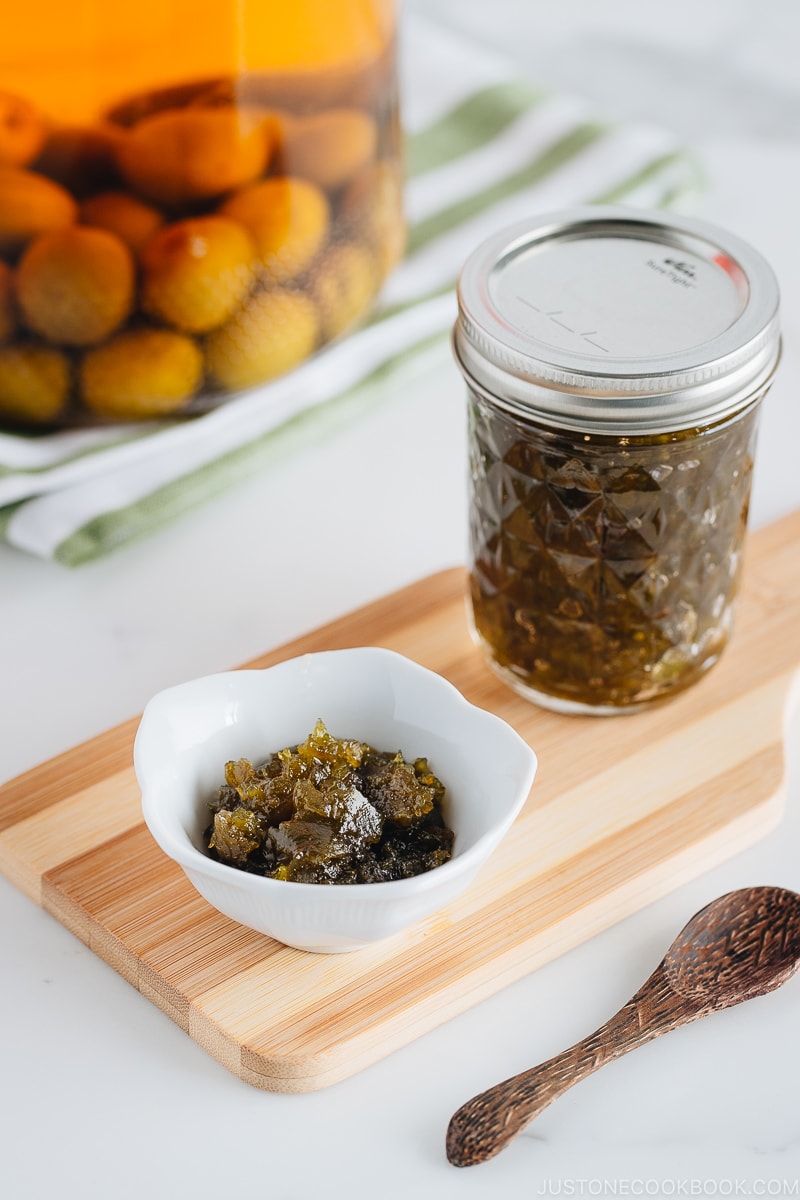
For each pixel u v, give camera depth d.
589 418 0.60
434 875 0.56
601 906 0.61
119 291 0.70
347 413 0.76
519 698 0.67
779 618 0.69
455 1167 0.57
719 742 0.66
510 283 0.63
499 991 0.60
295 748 0.62
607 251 0.65
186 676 0.69
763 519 0.74
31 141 0.67
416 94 0.89
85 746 0.65
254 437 0.75
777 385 0.80
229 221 0.70
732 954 0.60
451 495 0.76
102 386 0.72
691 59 1.00
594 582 0.63
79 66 0.66
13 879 0.63
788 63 1.00
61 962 0.61
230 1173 0.57
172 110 0.67
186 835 0.59
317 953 0.60
